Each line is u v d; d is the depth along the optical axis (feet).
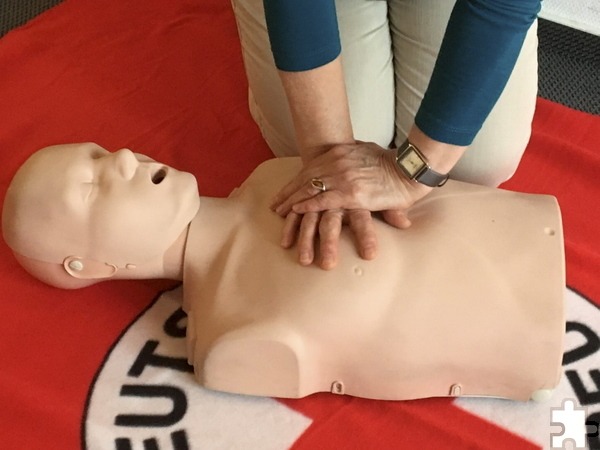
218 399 3.26
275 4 2.86
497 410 3.24
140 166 3.18
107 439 3.12
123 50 4.85
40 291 3.60
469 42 2.65
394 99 4.09
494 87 2.77
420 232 3.17
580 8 5.30
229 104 4.58
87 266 3.24
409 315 3.03
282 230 3.16
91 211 3.09
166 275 3.37
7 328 3.47
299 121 3.17
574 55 5.22
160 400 3.25
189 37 4.96
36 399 3.22
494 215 3.23
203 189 4.13
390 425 3.18
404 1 3.71
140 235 3.13
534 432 3.17
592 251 3.84
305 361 3.07
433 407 3.24
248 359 3.07
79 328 3.49
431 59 3.80
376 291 3.02
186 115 4.50
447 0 3.61
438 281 3.06
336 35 3.01
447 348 3.05
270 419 3.20
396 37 3.90
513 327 3.04
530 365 3.09
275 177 3.44
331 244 3.00
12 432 3.13
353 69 3.85
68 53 4.81
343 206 3.04
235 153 4.32
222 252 3.24
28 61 4.74
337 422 3.19
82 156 3.19
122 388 3.29
